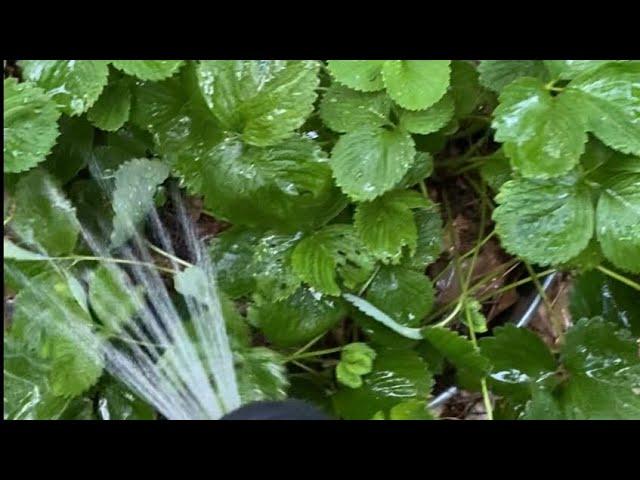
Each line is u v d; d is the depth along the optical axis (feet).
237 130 3.28
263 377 3.30
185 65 3.32
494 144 3.63
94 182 3.45
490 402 3.51
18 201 3.32
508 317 3.57
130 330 3.34
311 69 3.23
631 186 3.23
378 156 3.25
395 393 3.32
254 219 3.33
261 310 3.34
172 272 3.41
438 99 3.21
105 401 3.30
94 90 3.23
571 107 3.19
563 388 3.33
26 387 3.25
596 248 3.33
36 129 3.22
